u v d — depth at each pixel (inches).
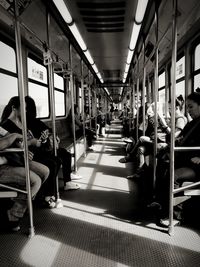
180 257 70.5
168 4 114.9
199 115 95.0
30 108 101.8
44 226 89.5
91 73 318.0
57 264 67.2
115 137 381.1
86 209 104.9
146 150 148.9
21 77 76.3
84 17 143.0
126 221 93.3
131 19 148.2
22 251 73.4
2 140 77.2
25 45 145.0
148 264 67.2
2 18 107.1
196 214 91.4
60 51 188.7
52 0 105.7
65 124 235.9
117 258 70.0
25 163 78.4
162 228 87.6
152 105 171.5
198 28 138.5
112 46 207.9
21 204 83.4
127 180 147.7
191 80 160.7
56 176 107.3
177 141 104.7
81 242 78.4
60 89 237.8
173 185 81.1
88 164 190.5
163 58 202.2
